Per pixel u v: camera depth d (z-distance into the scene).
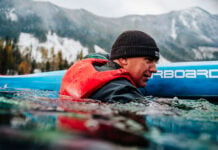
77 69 1.60
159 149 0.38
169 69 2.48
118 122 0.57
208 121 0.78
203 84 2.37
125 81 1.37
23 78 2.98
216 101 2.36
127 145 0.38
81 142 0.36
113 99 1.18
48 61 34.53
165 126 0.60
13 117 0.53
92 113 0.69
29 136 0.37
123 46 1.57
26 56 33.66
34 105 0.79
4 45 25.14
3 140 0.35
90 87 1.32
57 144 0.34
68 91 1.50
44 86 2.85
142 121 0.64
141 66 1.58
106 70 1.50
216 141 0.45
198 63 2.41
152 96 2.55
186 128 0.60
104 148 0.34
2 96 1.13
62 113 0.65
